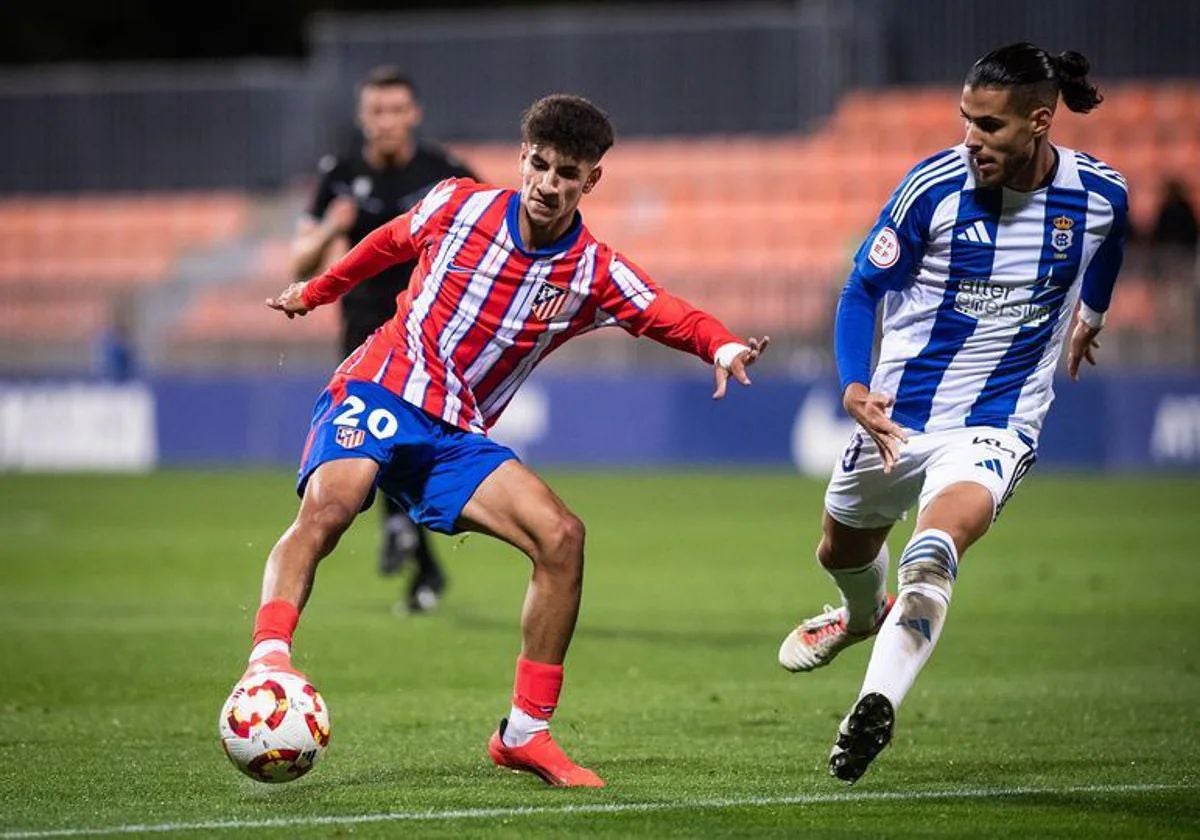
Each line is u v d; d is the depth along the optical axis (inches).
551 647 751.1
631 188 3459.6
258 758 681.0
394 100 1325.0
